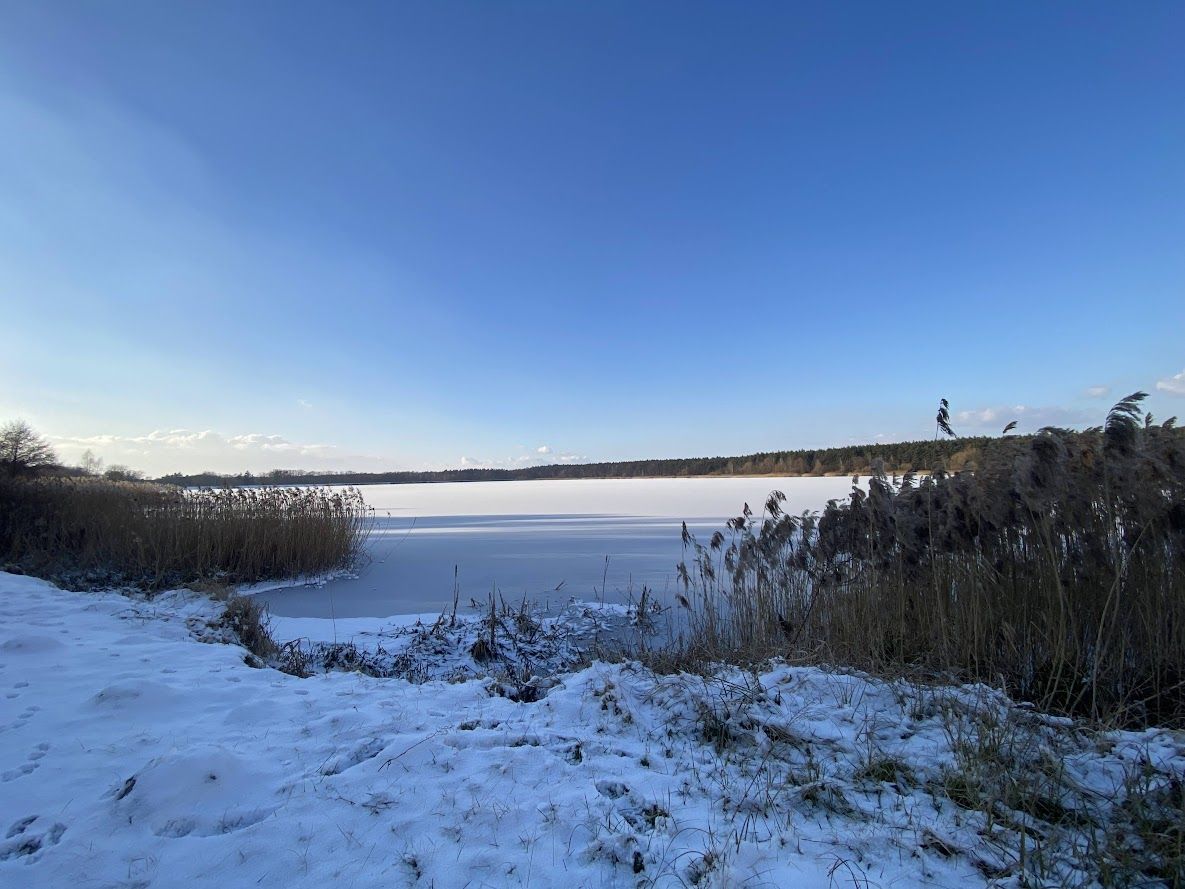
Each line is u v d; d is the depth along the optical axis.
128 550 12.89
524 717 4.07
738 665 5.57
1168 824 2.74
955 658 5.34
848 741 3.60
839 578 6.95
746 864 2.42
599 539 19.78
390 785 3.07
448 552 17.19
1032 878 2.41
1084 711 4.60
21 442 15.13
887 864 2.48
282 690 4.55
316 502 15.39
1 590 8.31
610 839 2.58
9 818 2.88
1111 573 5.12
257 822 2.80
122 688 4.22
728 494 43.91
